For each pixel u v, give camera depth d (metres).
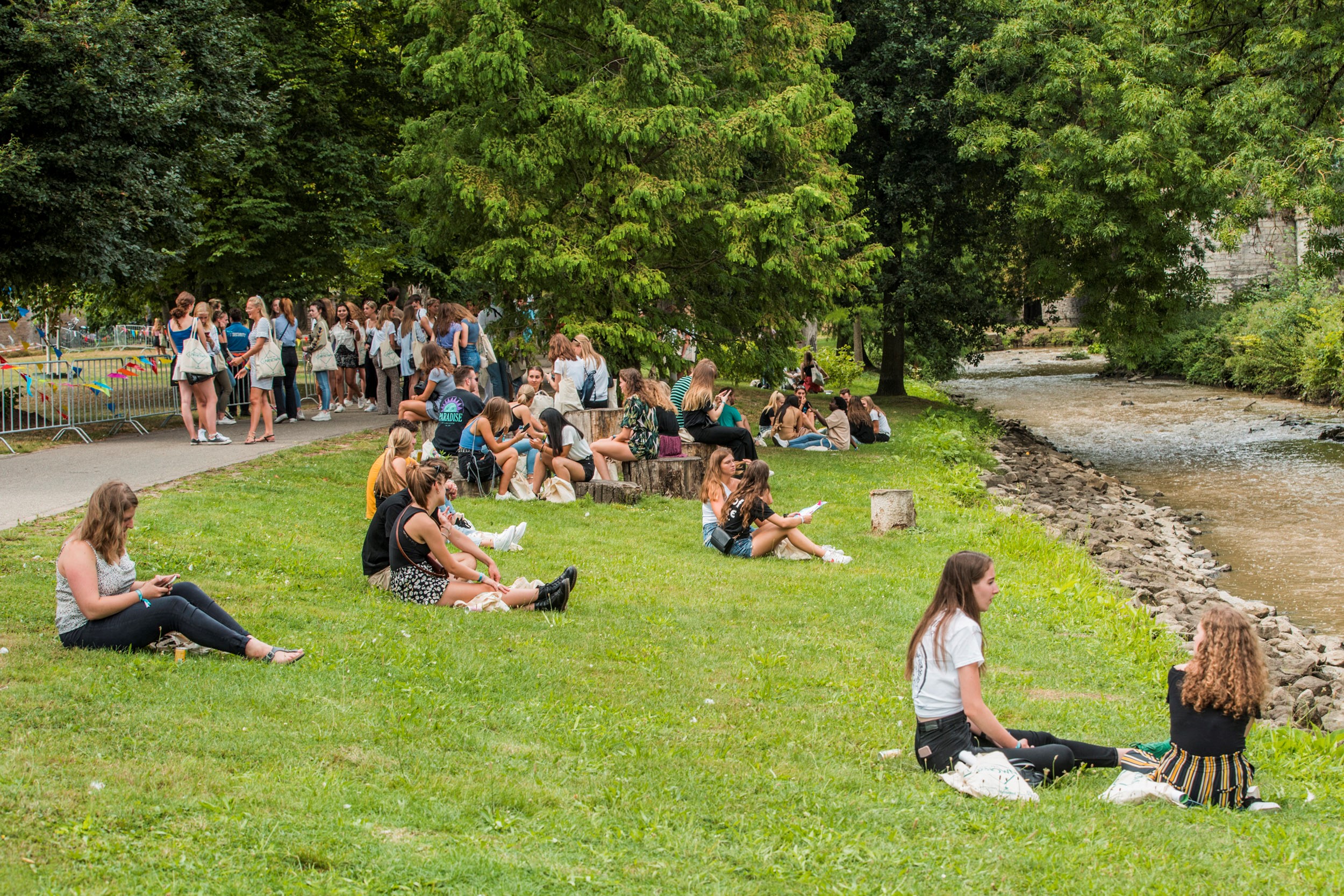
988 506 16.83
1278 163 20.55
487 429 13.60
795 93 18.64
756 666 7.79
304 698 6.04
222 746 5.24
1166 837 5.01
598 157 18.42
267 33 24.17
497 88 17.75
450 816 4.71
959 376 49.75
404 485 9.59
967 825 5.03
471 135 19.03
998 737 5.80
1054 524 17.03
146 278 18.12
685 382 17.44
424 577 8.73
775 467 18.33
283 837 4.34
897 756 6.08
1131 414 34.06
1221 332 41.97
